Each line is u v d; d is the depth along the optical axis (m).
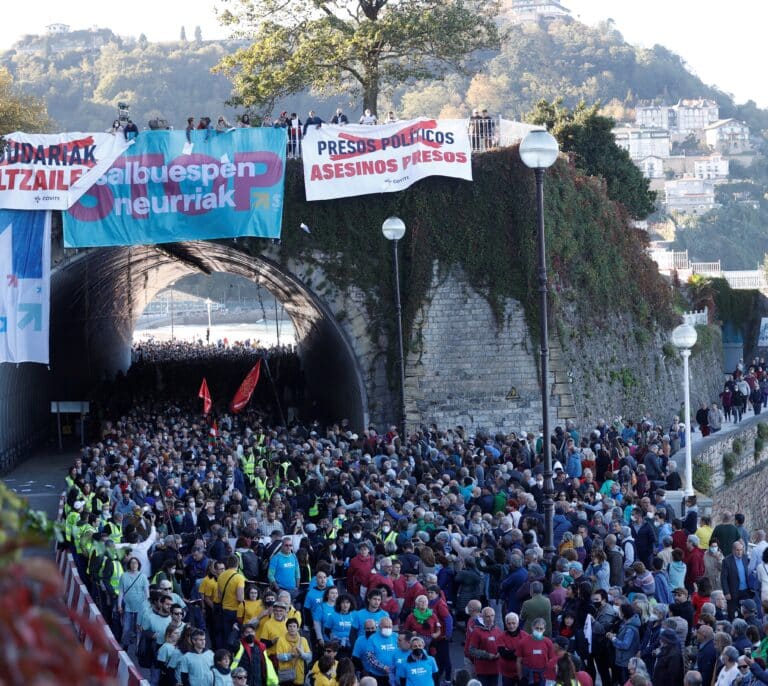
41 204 35.62
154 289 73.50
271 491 26.55
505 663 15.64
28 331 35.75
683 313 54.25
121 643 17.98
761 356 66.38
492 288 37.94
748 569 20.30
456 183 37.91
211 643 18.12
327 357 47.03
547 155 19.52
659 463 30.70
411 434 36.28
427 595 16.95
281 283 46.09
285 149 36.72
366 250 37.84
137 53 194.62
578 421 39.09
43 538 3.78
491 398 37.91
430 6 47.06
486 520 22.00
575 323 39.88
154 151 36.12
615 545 19.53
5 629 2.94
